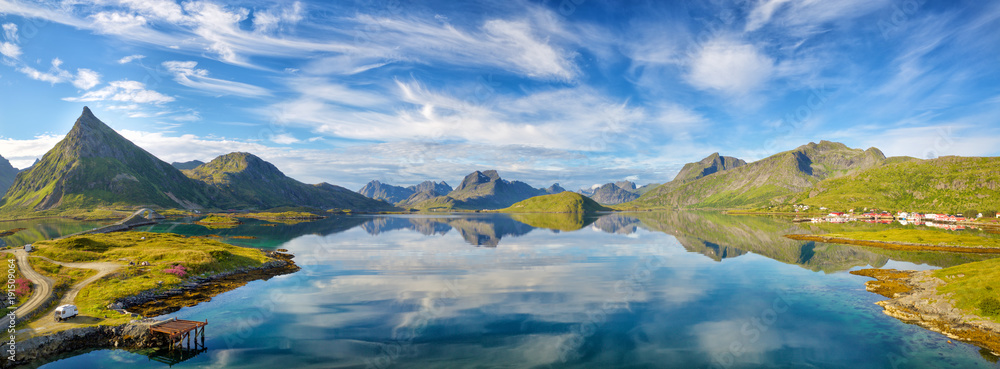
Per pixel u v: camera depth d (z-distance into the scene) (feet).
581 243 494.18
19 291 204.23
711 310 196.75
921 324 172.24
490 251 417.69
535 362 138.21
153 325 160.35
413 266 321.32
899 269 292.81
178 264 281.13
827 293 226.58
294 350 149.48
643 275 279.49
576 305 204.85
